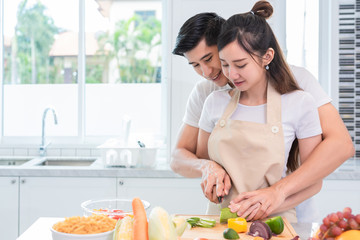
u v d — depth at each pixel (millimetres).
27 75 3516
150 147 2719
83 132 3389
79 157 3287
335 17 3051
